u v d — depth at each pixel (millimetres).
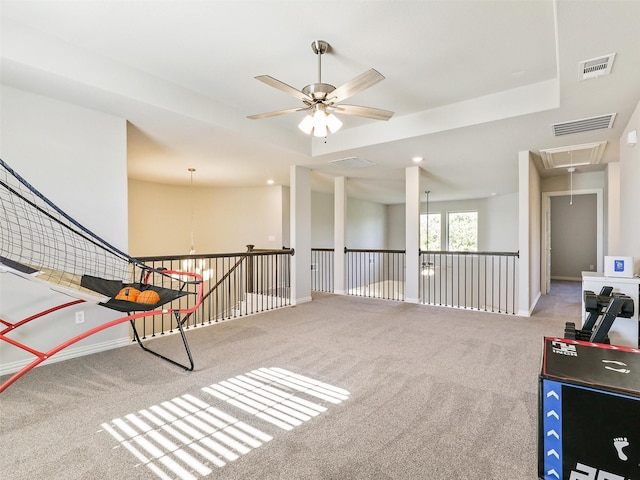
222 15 2152
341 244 6418
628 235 3545
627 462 872
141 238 6770
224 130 3637
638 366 1030
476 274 9242
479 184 7227
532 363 2818
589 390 921
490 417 1978
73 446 1721
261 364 2816
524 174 4500
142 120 3330
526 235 4516
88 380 2508
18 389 2359
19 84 2568
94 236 2775
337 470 1540
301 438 1788
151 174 6141
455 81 3053
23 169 2693
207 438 1793
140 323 5766
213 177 6449
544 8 2051
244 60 2715
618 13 1785
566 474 940
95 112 3082
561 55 2207
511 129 3594
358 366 2764
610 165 5152
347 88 2283
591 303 2174
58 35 2381
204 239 7672
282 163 5270
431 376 2559
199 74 2955
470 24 2221
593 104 2963
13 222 2668
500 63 2725
